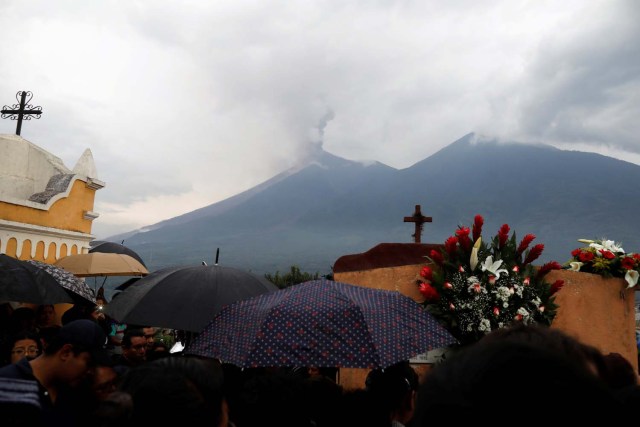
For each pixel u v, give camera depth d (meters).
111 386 3.18
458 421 0.93
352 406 3.45
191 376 2.23
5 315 6.09
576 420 0.87
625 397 1.67
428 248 8.55
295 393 3.00
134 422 1.97
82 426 2.99
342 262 8.80
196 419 2.02
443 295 6.27
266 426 2.91
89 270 9.48
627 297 7.13
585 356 1.54
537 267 6.77
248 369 4.29
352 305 3.87
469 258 6.41
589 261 7.21
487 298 6.06
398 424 3.44
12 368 3.02
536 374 0.93
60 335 3.11
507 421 0.89
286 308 3.87
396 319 3.91
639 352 7.66
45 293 5.81
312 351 3.58
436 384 1.03
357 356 3.55
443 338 3.92
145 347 5.47
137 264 10.21
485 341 1.12
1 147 13.74
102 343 3.21
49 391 3.06
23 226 11.06
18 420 2.62
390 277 6.92
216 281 5.58
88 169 14.22
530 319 6.16
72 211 13.27
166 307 5.22
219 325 4.13
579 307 6.99
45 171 14.34
